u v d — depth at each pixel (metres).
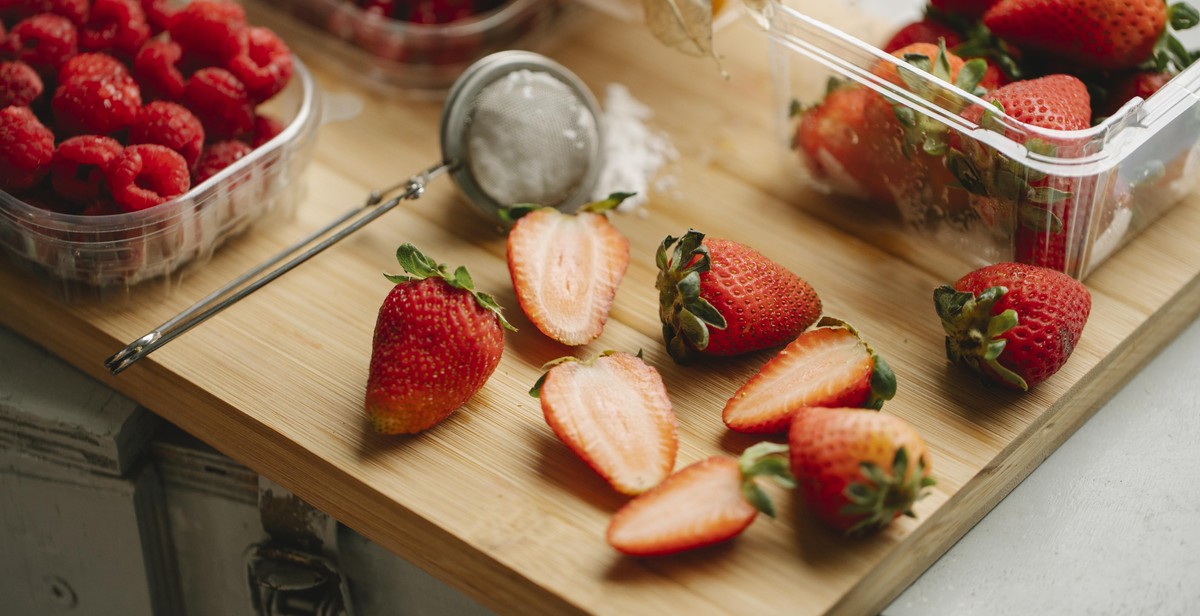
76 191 0.64
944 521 0.60
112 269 0.64
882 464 0.56
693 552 0.58
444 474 0.60
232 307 0.65
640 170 0.71
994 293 0.60
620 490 0.59
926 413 0.62
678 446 0.61
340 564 0.66
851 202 0.70
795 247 0.68
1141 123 0.62
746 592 0.57
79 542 0.69
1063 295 0.61
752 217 0.69
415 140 0.72
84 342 0.65
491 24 0.73
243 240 0.67
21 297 0.65
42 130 0.63
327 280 0.66
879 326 0.65
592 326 0.64
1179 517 0.63
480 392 0.62
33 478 0.67
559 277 0.64
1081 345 0.64
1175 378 0.66
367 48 0.74
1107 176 0.62
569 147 0.68
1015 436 0.61
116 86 0.64
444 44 0.73
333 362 0.63
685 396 0.62
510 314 0.65
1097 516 0.63
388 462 0.61
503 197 0.68
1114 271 0.66
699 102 0.74
